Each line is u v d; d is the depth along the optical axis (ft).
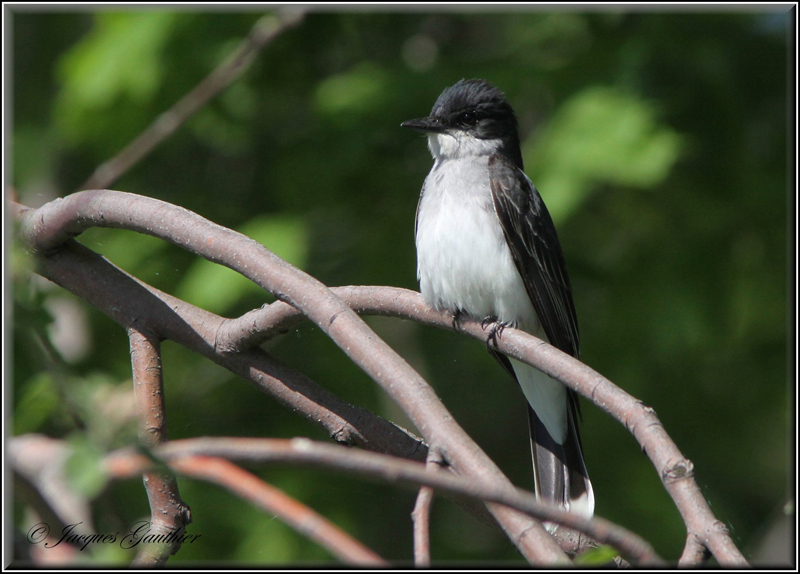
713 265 36.01
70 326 34.42
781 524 37.55
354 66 41.37
